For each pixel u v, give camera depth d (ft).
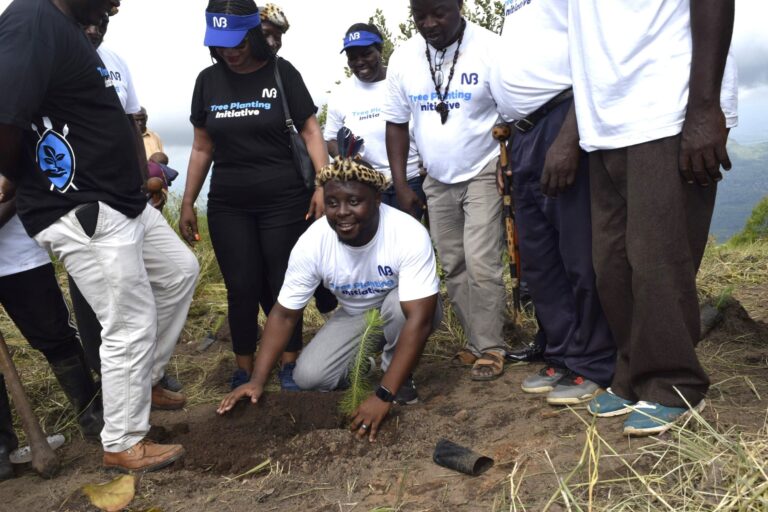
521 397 10.90
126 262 9.00
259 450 9.62
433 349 14.33
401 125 13.03
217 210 12.44
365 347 10.29
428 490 8.12
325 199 10.25
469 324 12.78
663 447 8.00
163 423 11.45
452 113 11.83
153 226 10.59
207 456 9.54
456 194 12.38
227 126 12.00
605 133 8.41
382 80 16.05
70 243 8.83
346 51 15.76
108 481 9.27
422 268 10.46
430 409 10.87
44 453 9.39
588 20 8.41
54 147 8.58
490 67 11.41
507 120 10.71
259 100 11.96
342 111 16.44
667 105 7.99
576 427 9.15
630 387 9.12
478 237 12.01
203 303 18.78
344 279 11.19
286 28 14.79
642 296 8.36
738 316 12.95
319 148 12.49
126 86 12.01
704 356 11.59
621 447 8.26
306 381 11.59
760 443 7.45
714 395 9.43
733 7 7.55
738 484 6.85
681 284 8.30
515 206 10.83
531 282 10.96
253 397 10.36
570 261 9.87
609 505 7.07
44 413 11.72
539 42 9.79
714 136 7.73
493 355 12.25
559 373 11.05
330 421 10.27
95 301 9.06
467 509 7.57
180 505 8.50
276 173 12.19
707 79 7.64
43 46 8.07
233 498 8.54
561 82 9.70
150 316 9.36
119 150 9.01
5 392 10.00
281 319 10.98
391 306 11.14
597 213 8.96
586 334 10.08
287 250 12.55
